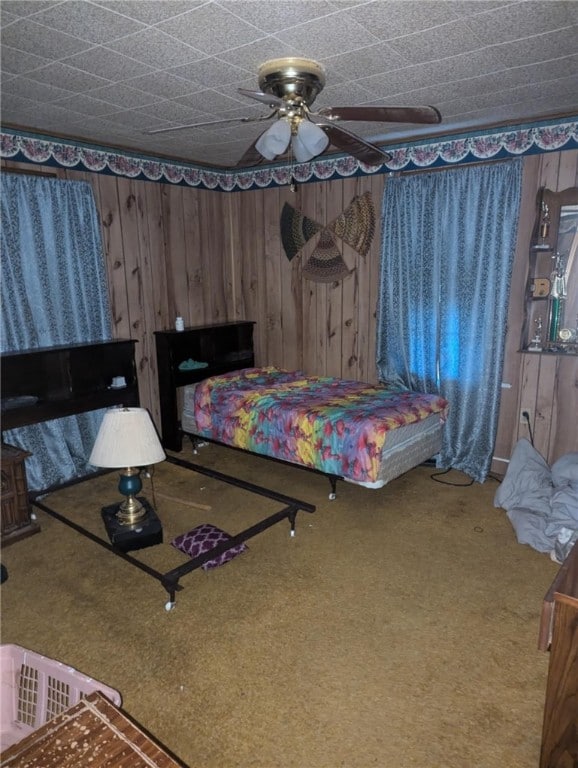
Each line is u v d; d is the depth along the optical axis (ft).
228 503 11.87
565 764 5.09
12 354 11.46
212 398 13.94
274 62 7.38
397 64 8.23
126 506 9.71
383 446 10.96
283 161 15.28
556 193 11.51
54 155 12.34
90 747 3.51
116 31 6.97
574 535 9.37
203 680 6.73
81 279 12.95
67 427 13.21
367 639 7.43
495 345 12.46
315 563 9.36
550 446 12.25
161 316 15.46
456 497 12.07
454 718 6.13
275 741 5.85
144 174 14.42
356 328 15.12
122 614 8.02
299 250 15.79
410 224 13.28
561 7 6.42
